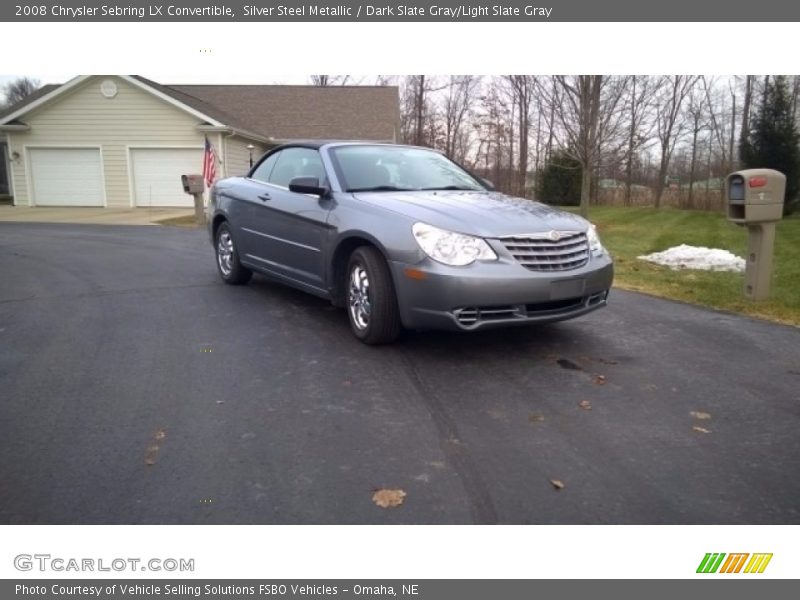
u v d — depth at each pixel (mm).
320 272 5133
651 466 2957
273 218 5809
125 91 20266
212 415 3484
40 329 5250
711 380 4094
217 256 7316
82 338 4977
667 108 23328
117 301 6320
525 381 4043
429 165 5777
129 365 4324
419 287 4133
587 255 4504
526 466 2945
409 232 4227
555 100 14547
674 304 6344
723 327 5406
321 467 2918
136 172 20781
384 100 26984
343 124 25359
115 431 3270
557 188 25828
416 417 3479
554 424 3404
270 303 6223
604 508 2613
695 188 24688
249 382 4004
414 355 4551
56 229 14125
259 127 24906
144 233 13297
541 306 4262
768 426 3406
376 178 5266
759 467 2957
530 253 4152
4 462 2928
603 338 5035
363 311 4691
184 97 21297
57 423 3359
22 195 21062
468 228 4156
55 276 7805
